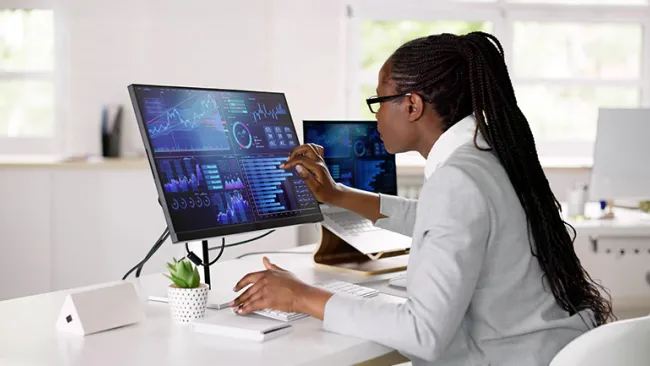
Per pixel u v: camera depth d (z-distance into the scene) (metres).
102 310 1.41
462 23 4.73
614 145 3.38
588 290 1.50
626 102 4.81
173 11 4.35
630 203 3.75
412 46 1.51
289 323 1.43
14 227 4.04
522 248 1.39
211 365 1.21
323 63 4.41
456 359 1.37
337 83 4.43
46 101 4.50
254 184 1.72
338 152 2.17
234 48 4.38
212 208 1.59
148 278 1.87
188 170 1.57
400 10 4.67
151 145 1.52
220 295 1.65
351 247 2.16
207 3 4.35
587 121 4.81
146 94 1.55
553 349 1.37
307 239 4.28
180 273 1.47
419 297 1.30
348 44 4.67
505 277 1.38
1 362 1.22
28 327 1.42
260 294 1.43
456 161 1.39
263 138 1.79
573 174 4.39
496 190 1.37
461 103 1.49
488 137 1.44
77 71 4.39
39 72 4.49
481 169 1.38
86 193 4.04
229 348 1.30
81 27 4.36
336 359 1.28
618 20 4.75
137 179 4.04
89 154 4.43
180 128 1.59
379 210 1.95
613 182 3.39
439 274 1.29
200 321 1.41
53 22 4.47
